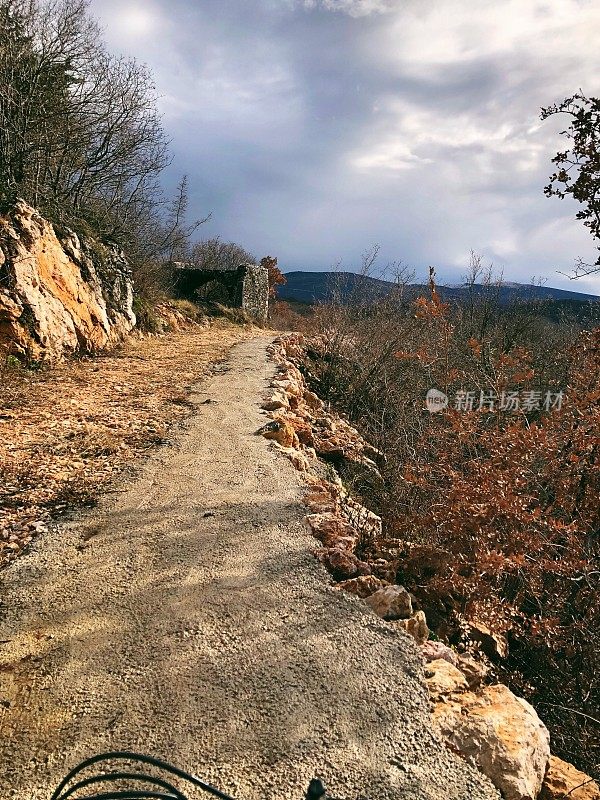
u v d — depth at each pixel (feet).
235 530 14.43
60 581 11.96
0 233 30.63
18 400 24.71
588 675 14.60
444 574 14.43
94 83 48.52
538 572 15.83
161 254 88.58
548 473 17.40
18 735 8.22
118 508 15.40
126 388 28.94
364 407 40.47
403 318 46.93
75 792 7.30
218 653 9.96
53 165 45.11
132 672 9.47
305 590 11.95
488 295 52.16
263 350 47.19
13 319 29.55
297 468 19.95
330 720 8.57
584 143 17.48
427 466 19.03
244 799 7.22
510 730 8.54
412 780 7.61
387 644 10.42
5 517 14.48
